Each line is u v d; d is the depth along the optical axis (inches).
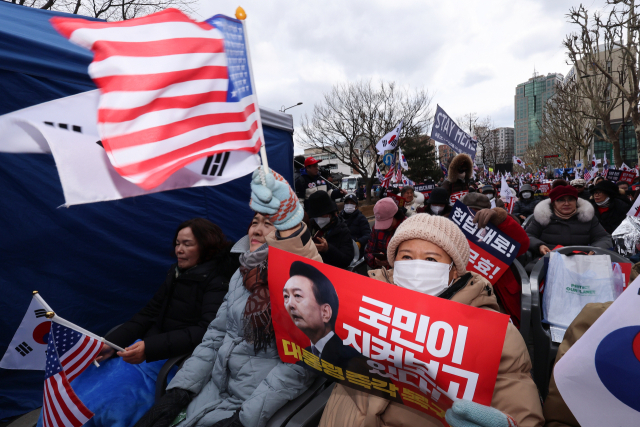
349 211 227.8
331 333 56.0
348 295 54.1
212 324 86.4
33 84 101.0
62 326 70.5
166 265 140.9
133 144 55.0
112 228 126.8
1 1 108.6
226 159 63.9
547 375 101.6
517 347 52.9
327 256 144.7
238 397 73.9
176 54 59.5
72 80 105.1
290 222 66.9
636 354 39.2
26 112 52.3
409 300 49.5
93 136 54.9
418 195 301.1
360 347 53.4
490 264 115.3
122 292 130.3
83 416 72.2
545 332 101.2
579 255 104.2
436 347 47.4
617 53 886.4
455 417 45.1
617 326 40.1
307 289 58.0
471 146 298.0
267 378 69.4
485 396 45.3
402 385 52.1
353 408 58.9
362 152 1108.5
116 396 80.7
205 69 61.6
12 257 107.2
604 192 211.3
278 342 64.0
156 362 92.8
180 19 61.2
